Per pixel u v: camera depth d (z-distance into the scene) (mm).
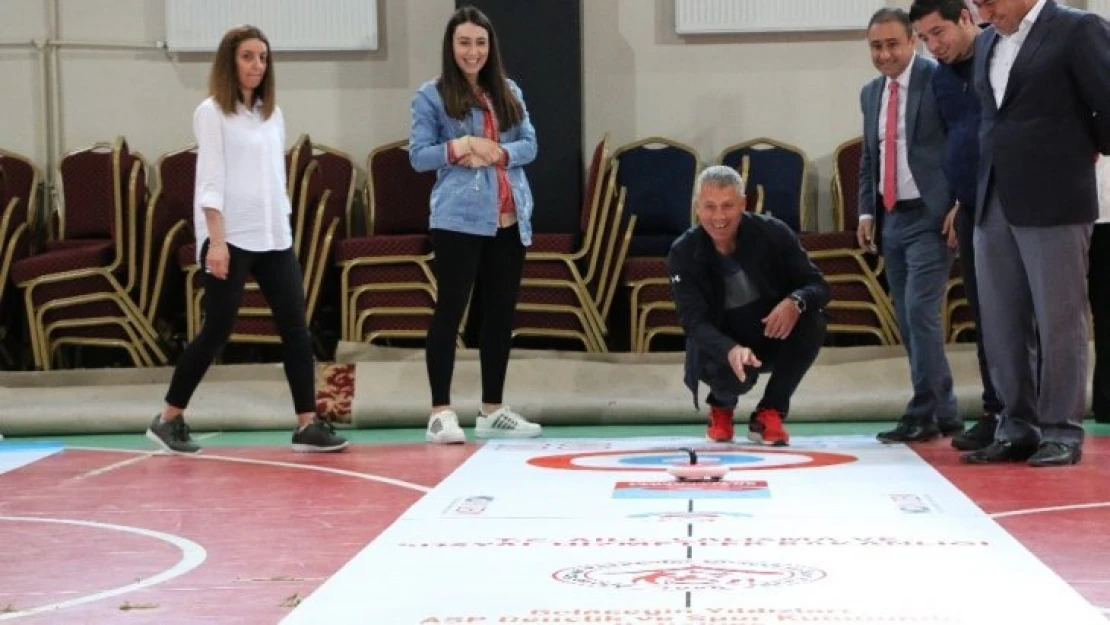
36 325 8297
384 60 9422
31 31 9469
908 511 4109
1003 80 5188
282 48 9344
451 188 6500
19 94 9492
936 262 6164
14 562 3703
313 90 9438
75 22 9469
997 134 5188
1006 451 5367
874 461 5457
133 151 9477
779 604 2840
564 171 8938
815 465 5336
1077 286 5168
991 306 5363
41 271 8234
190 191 8852
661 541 3623
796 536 3676
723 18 9117
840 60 9164
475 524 3982
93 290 8281
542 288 8312
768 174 8758
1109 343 7035
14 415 7770
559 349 8797
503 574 3225
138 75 9461
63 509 4680
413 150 6547
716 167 5902
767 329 5895
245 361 8977
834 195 8820
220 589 3242
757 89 9219
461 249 6516
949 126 5824
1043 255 5141
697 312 5973
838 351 8000
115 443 7191
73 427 7781
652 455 5797
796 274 6008
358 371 7934
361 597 3023
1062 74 5066
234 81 5996
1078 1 8906
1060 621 2684
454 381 7863
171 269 8633
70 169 8969
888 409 7578
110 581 3398
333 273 8734
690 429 7438
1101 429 6797
